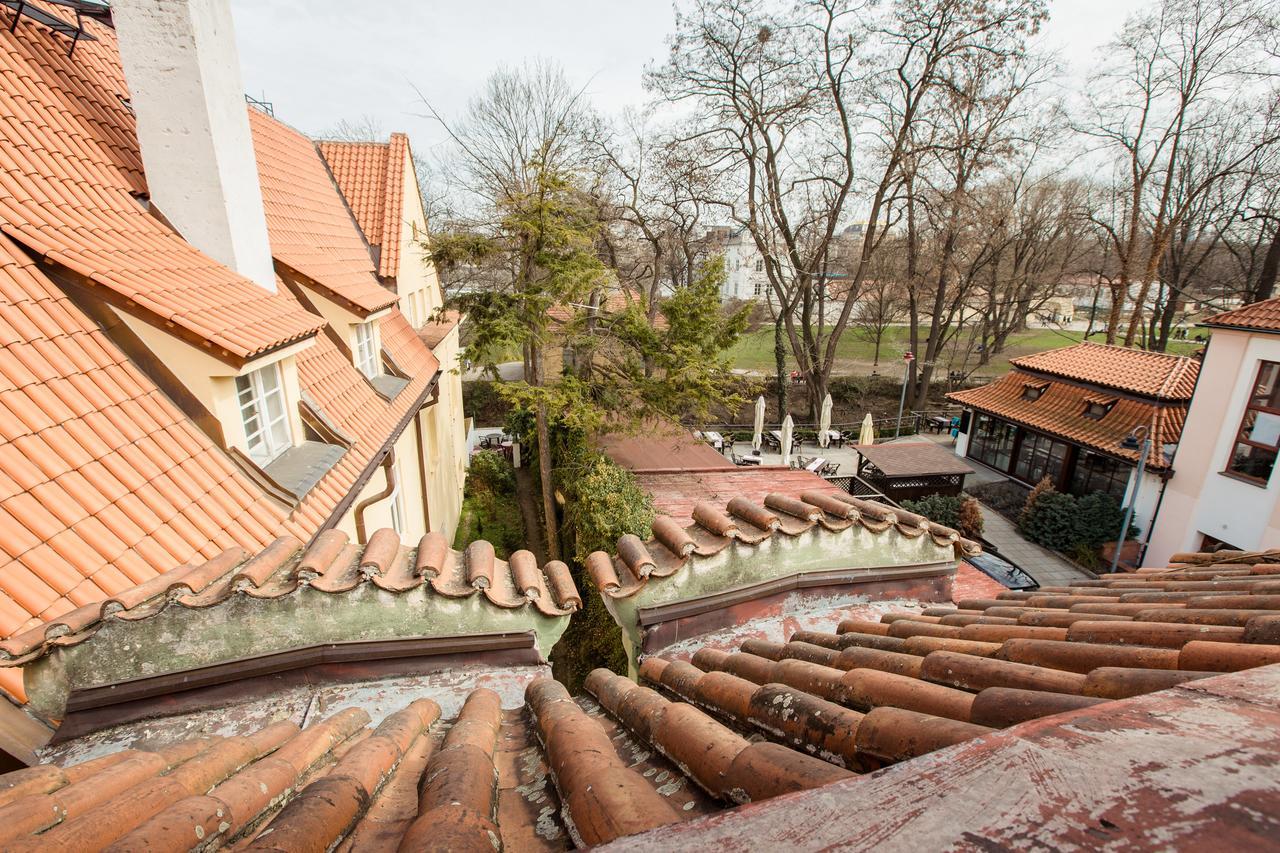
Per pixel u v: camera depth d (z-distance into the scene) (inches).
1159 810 32.0
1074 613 141.5
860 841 33.4
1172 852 28.0
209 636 152.2
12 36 283.9
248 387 275.6
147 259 258.2
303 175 530.3
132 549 195.5
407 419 446.9
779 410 1390.3
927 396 1533.0
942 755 41.4
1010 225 1382.9
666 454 716.0
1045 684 87.7
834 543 227.0
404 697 161.8
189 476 230.1
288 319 280.2
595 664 436.5
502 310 554.3
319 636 160.9
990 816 33.7
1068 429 819.4
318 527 272.4
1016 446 934.4
